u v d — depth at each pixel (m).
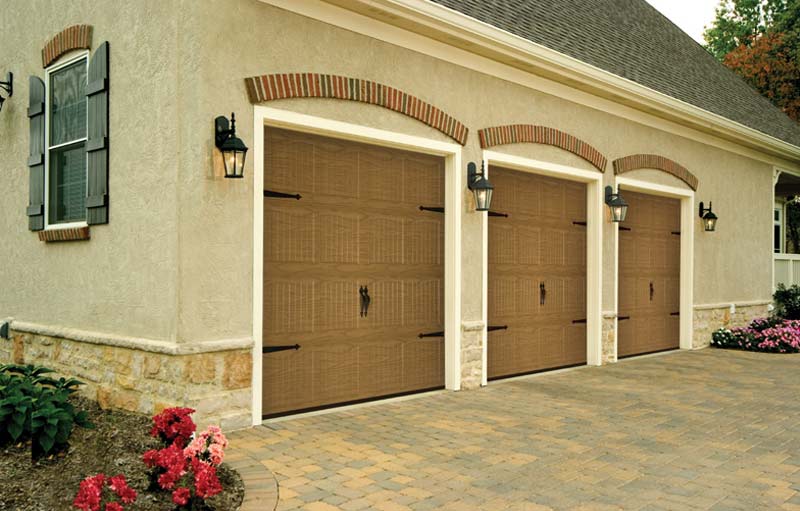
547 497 4.05
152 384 5.48
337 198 6.49
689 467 4.71
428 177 7.38
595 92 9.30
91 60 6.39
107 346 6.02
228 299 5.50
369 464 4.66
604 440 5.40
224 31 5.46
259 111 5.70
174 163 5.28
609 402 6.96
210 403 5.35
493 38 7.34
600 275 9.59
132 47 5.84
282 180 6.05
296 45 5.97
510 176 8.45
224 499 3.88
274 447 5.04
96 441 4.90
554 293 9.11
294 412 6.14
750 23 29.45
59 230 6.69
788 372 9.15
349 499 3.97
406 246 7.14
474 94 7.72
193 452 3.92
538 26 9.23
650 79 10.88
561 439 5.42
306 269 6.23
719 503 3.99
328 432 5.53
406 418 6.10
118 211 5.95
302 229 6.20
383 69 6.71
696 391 7.65
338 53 6.31
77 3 6.65
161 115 5.46
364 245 6.72
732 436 5.59
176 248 5.22
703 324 12.11
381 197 6.89
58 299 6.86
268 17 5.77
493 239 8.20
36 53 7.36
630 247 10.64
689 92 12.05
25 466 4.48
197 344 5.26
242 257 5.59
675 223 11.73
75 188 6.80
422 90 7.10
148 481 4.09
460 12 7.45
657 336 11.24
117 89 6.03
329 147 6.44
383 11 6.38
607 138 9.80
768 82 25.36
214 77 5.39
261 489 4.08
